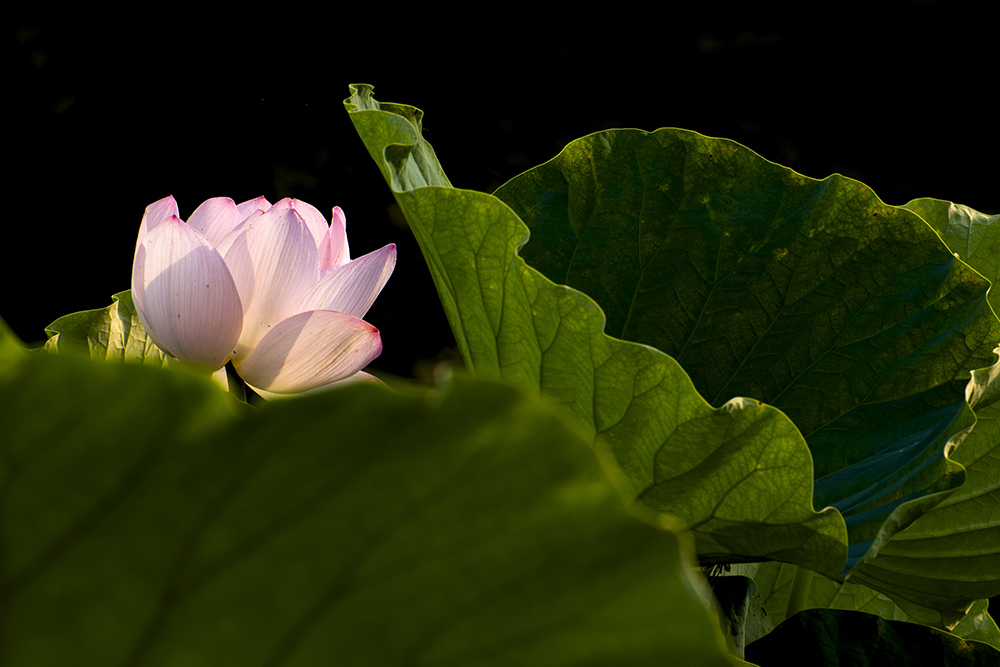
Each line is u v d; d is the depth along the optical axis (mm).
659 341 3059
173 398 1559
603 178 3102
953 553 3018
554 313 2766
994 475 3014
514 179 3104
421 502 1756
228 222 2842
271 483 1679
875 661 2891
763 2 6973
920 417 2943
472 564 1834
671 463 2777
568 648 1954
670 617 1895
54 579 1690
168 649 1804
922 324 2986
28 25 6898
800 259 3055
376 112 2881
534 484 1759
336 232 2879
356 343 2785
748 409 2736
